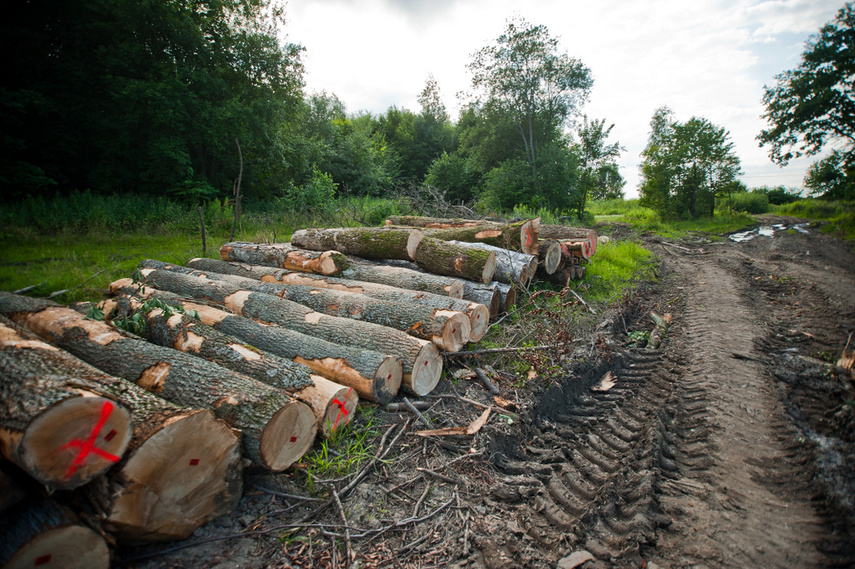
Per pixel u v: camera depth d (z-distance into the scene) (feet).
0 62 39.47
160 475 7.45
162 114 41.83
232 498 8.80
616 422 13.83
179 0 46.62
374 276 19.60
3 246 27.84
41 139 41.04
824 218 75.66
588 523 9.32
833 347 19.88
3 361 8.13
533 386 14.48
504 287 20.18
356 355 12.50
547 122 71.26
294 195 51.03
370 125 114.42
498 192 66.49
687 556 8.61
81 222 34.27
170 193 47.65
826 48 68.13
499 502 9.87
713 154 73.51
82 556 6.75
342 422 11.30
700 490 10.64
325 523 8.93
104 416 6.75
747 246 52.65
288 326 15.10
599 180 78.64
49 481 6.33
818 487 10.56
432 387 13.85
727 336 20.92
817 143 72.49
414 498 9.80
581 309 22.50
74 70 41.24
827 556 8.58
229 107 47.03
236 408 9.25
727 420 13.75
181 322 13.10
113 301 16.61
